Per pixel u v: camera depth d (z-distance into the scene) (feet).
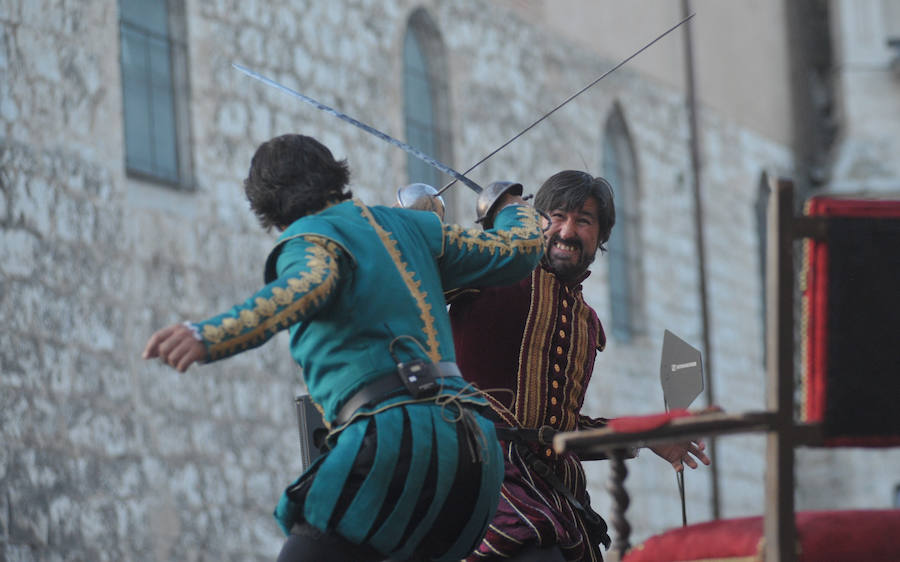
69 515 84.28
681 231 163.94
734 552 23.36
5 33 87.20
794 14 197.26
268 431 101.09
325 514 23.45
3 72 86.58
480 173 134.00
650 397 151.12
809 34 199.72
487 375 31.09
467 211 131.13
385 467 23.25
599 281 146.72
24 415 83.05
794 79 195.42
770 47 191.01
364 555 24.40
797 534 22.40
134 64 98.58
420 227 25.64
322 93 113.91
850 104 195.93
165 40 101.55
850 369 22.15
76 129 90.48
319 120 112.78
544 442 30.66
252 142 106.01
